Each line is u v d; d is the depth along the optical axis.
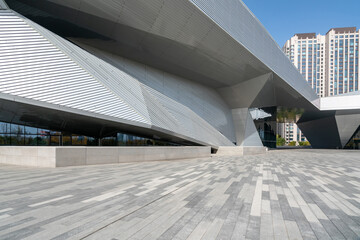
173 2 12.59
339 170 8.73
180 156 12.96
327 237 2.79
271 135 31.95
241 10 17.75
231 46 17.38
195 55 17.59
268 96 26.80
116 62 16.12
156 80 18.56
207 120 22.39
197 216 3.43
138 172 7.38
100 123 12.28
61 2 11.37
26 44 9.22
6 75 8.45
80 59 10.79
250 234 2.84
